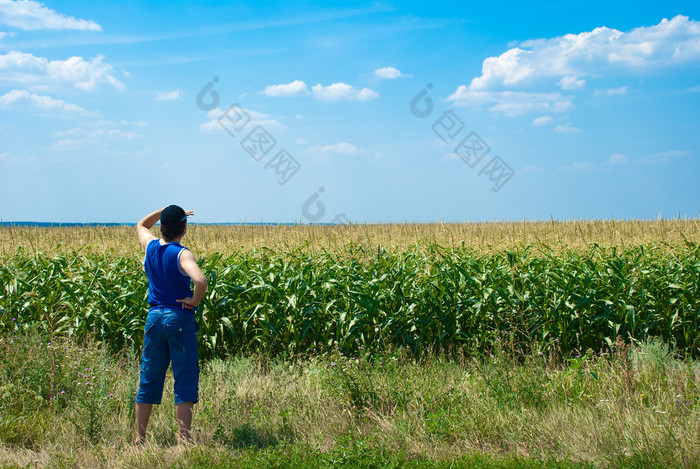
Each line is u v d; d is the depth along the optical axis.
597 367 5.94
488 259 9.60
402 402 4.93
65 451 4.17
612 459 3.77
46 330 6.74
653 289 8.27
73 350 5.77
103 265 9.29
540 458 3.82
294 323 7.48
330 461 3.70
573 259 9.19
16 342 5.98
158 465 3.86
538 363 6.17
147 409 4.38
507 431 4.35
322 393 5.29
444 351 7.59
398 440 4.20
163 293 4.34
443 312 7.72
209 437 4.42
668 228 15.10
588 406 4.83
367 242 9.64
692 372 5.83
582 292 7.86
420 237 13.46
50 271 9.02
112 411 4.91
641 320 8.01
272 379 6.07
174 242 4.42
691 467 3.55
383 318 7.67
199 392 5.46
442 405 4.95
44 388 5.26
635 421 4.36
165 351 4.38
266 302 7.47
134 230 16.45
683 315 7.92
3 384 5.18
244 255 9.91
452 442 4.30
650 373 5.56
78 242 13.61
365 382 5.13
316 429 4.58
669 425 4.19
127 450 4.17
